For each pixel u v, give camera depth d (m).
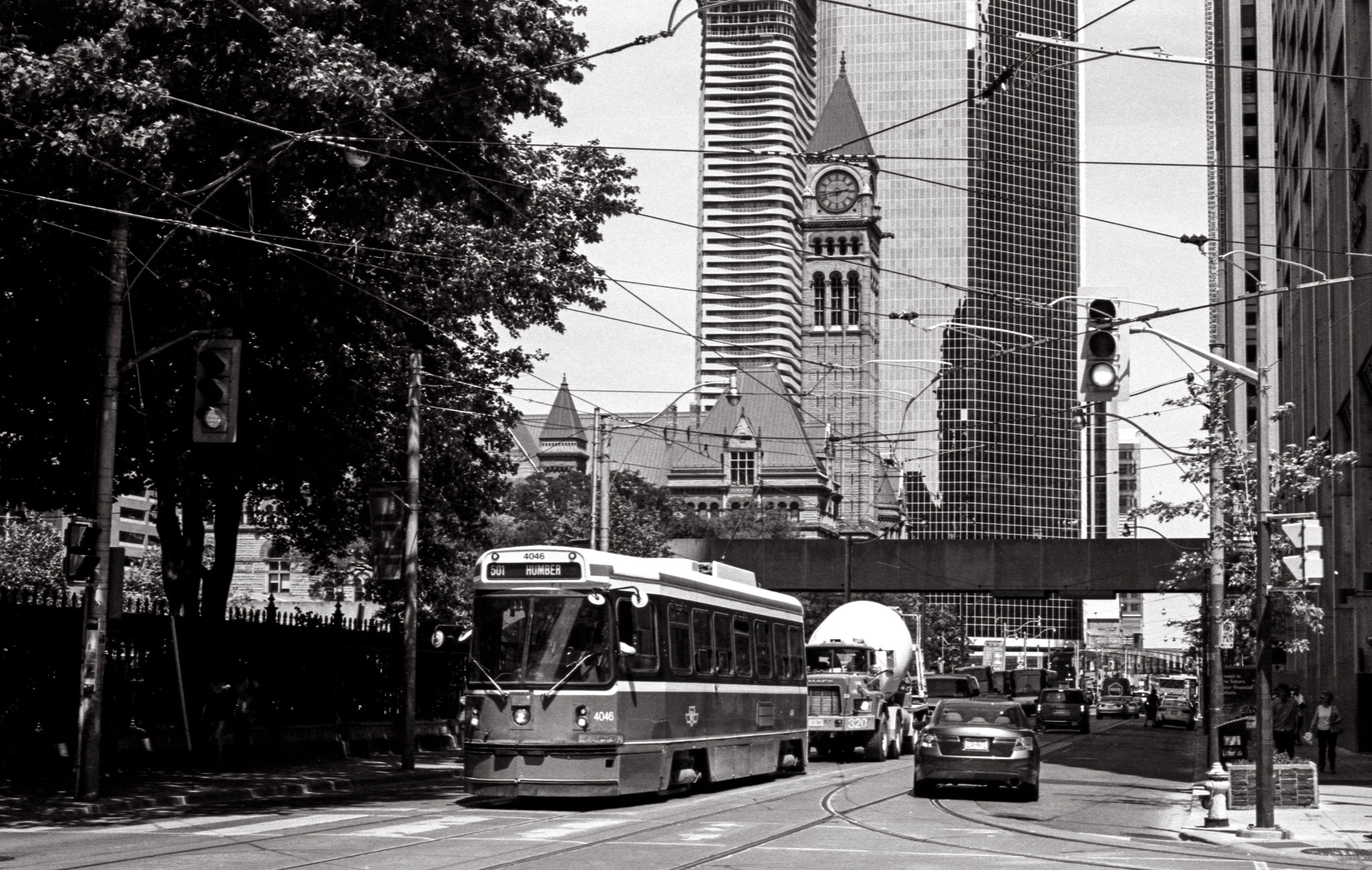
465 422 43.06
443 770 34.84
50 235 24.09
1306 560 22.84
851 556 73.62
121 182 22.81
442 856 16.48
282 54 23.08
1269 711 22.23
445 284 34.00
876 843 18.97
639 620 24.80
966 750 27.59
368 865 15.54
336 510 41.09
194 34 23.09
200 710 31.27
